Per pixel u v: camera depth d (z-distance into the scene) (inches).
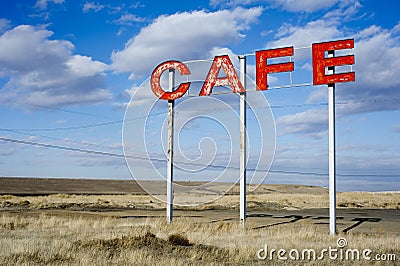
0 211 1611.7
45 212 1540.4
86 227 960.3
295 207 2283.5
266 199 2856.8
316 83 971.9
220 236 812.0
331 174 932.0
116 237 696.4
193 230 922.1
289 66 1013.2
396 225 1195.9
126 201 2518.5
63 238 738.2
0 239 713.6
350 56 953.5
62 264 495.2
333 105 958.4
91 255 546.6
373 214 1738.4
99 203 2284.7
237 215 1563.7
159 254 579.2
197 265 506.6
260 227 1047.0
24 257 529.7
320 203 2655.0
